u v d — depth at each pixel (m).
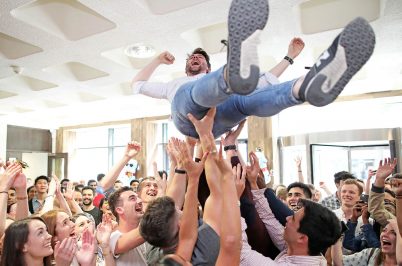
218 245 1.46
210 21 3.93
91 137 11.07
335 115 7.28
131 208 2.37
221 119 1.78
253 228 1.78
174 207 1.61
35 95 7.22
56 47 4.64
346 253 2.87
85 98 7.77
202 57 2.29
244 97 1.68
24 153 10.45
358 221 3.03
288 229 1.65
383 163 2.71
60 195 3.26
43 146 10.65
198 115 1.67
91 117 9.77
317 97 1.31
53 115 9.43
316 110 7.43
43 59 5.07
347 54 1.27
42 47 4.64
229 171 1.34
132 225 2.38
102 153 10.90
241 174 1.64
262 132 7.55
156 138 9.59
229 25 1.25
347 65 1.28
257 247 1.78
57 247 1.79
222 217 1.29
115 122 9.98
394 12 3.68
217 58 4.90
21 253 1.85
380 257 2.39
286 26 4.04
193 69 2.26
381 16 3.76
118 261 2.10
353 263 2.51
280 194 4.08
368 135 6.40
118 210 2.38
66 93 7.16
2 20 3.88
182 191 1.80
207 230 1.48
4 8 3.60
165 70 5.52
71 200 3.81
